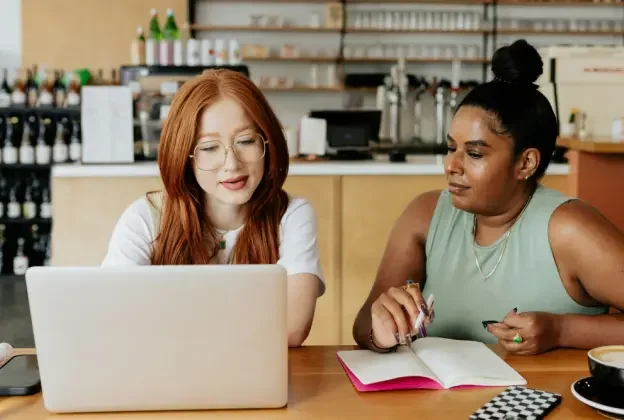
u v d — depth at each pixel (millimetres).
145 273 1204
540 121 1678
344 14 7719
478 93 1693
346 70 7824
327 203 4113
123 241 1827
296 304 1790
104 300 1204
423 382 1425
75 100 5980
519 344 1601
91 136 4141
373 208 4133
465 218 1851
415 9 7855
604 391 1305
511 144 1668
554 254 1736
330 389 1399
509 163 1682
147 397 1252
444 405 1319
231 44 5023
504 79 1694
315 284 1824
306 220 1905
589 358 1317
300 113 7824
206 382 1254
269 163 1781
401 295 1557
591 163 3971
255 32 7668
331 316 4137
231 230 1878
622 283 1653
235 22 7672
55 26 6832
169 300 1212
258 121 1695
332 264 4137
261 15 7609
